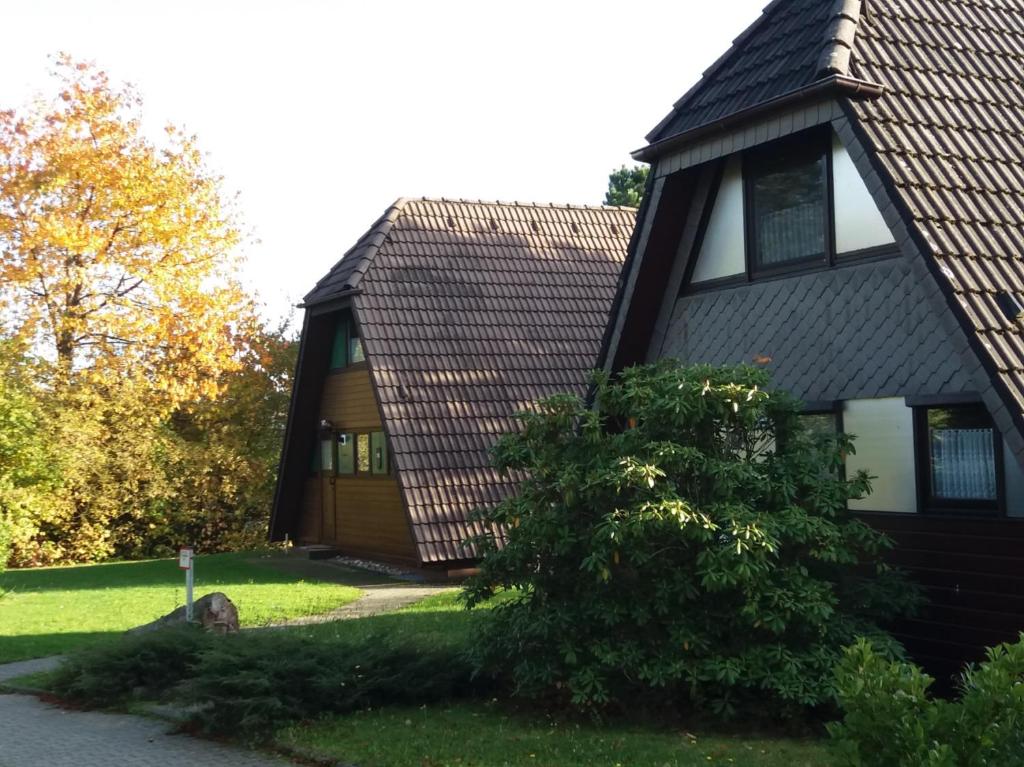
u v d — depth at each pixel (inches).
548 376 871.7
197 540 1173.7
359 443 946.1
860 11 442.9
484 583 409.7
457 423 818.2
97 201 1172.5
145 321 1180.5
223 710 389.1
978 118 417.4
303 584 802.8
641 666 364.2
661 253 538.9
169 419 1211.2
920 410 416.8
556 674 373.1
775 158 488.4
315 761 354.6
